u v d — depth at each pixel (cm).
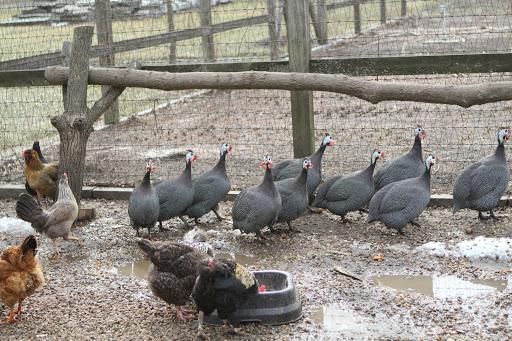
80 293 584
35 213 632
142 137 873
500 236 639
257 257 626
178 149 830
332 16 988
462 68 674
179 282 541
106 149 836
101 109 695
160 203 655
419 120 884
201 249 561
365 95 654
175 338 535
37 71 729
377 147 809
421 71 681
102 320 554
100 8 840
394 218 639
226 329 538
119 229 677
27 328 548
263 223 636
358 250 630
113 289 589
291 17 692
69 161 684
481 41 891
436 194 702
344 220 677
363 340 528
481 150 786
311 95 707
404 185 642
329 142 680
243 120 923
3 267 543
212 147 837
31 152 712
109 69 692
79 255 638
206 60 866
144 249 540
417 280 588
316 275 598
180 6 965
